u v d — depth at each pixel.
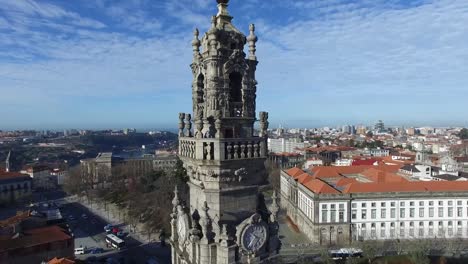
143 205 179.75
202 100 34.41
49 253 103.06
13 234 106.00
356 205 130.38
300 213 149.50
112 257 123.56
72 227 161.25
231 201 31.77
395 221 130.25
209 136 31.94
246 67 32.56
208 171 30.98
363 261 107.81
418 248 108.56
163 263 117.62
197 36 34.53
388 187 133.38
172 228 38.22
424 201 130.50
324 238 129.00
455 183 134.38
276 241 33.34
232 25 33.25
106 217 177.25
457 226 130.25
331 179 170.00
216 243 30.94
